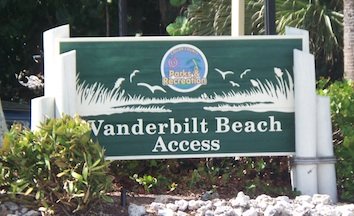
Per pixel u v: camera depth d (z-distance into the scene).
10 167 8.04
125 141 9.09
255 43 9.19
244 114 9.19
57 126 8.02
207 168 9.62
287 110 9.23
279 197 8.75
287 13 14.85
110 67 9.04
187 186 9.43
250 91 9.20
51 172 7.84
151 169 9.66
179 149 9.13
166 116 9.11
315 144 9.16
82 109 9.02
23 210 7.96
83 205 7.75
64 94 8.76
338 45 15.15
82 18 19.08
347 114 9.79
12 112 13.18
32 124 8.73
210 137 9.16
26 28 19.16
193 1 15.97
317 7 14.94
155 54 9.09
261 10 14.85
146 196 9.10
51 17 19.12
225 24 15.23
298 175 9.13
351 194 9.45
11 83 19.66
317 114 9.24
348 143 9.54
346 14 13.34
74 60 8.84
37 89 20.03
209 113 9.16
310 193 9.10
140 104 9.09
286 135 9.25
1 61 19.27
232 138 9.19
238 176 9.64
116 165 9.54
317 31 14.97
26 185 7.86
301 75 9.09
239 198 8.39
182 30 15.91
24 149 7.96
